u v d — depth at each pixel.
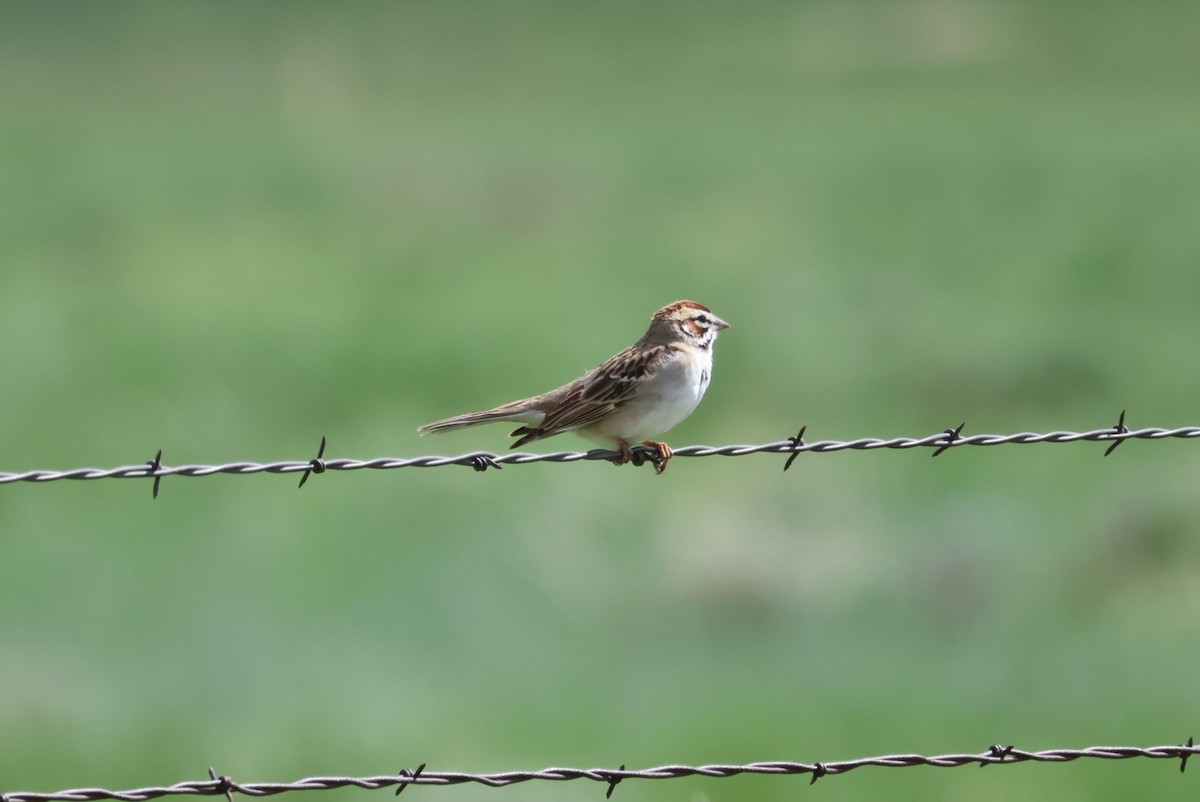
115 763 13.83
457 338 28.58
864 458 21.19
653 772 6.45
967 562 17.66
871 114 58.44
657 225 40.75
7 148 52.78
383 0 79.56
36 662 15.67
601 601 17.36
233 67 69.00
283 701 15.04
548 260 36.41
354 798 13.39
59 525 19.31
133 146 53.31
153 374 26.69
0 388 25.80
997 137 52.66
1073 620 16.45
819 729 14.11
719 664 15.90
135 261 36.53
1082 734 13.89
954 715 14.39
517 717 14.71
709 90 65.00
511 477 20.45
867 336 28.48
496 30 75.44
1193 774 13.11
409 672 15.77
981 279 33.84
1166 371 26.06
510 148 52.84
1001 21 73.12
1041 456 21.19
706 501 19.75
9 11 74.44
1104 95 59.62
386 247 38.12
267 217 42.06
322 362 27.23
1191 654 15.49
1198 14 72.12
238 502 20.09
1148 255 35.72
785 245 37.50
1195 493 18.44
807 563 17.91
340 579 17.95
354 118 59.94
